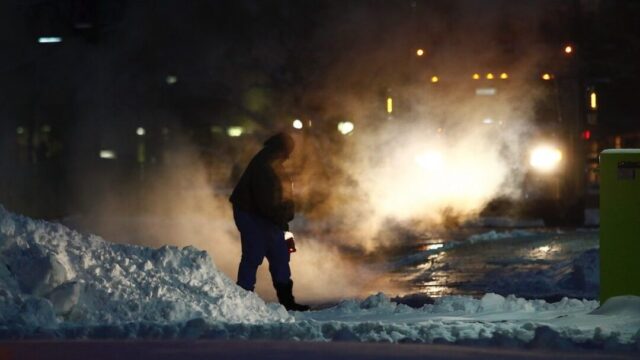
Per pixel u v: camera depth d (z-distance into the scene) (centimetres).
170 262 2180
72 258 2069
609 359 1580
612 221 2031
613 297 2022
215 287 2169
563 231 4969
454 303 2302
